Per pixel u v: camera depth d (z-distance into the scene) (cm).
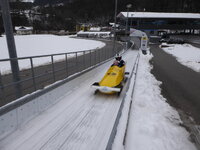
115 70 699
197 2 8388
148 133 475
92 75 955
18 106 395
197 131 546
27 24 10325
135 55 2269
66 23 11319
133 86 766
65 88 634
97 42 4447
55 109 514
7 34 423
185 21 5797
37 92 466
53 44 3688
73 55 2139
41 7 12975
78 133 407
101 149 359
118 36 5225
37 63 1530
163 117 600
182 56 2494
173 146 445
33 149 345
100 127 437
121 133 398
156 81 1123
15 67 436
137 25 5431
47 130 408
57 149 351
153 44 4688
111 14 13062
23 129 399
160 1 9688
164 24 5597
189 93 917
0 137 351
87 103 574
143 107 657
